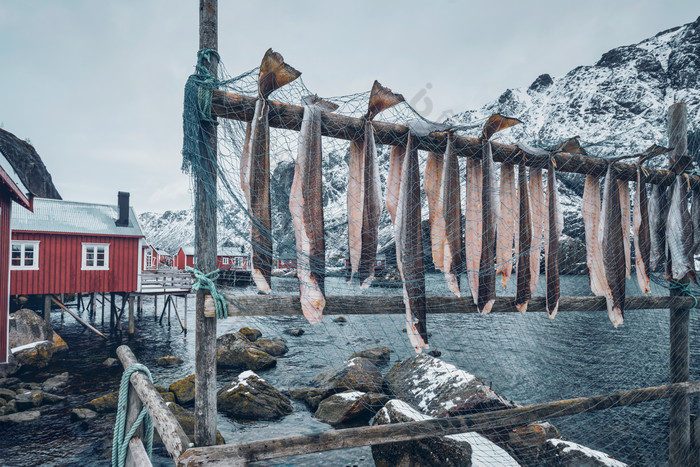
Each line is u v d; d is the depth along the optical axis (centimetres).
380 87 261
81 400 942
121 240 1811
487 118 298
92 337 1725
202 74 243
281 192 274
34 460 648
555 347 1231
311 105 260
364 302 274
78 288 1700
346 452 659
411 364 850
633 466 577
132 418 285
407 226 281
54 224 1697
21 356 1197
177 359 1288
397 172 293
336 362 1260
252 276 251
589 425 727
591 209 363
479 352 1164
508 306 320
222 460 221
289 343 1539
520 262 322
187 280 1995
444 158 295
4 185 996
